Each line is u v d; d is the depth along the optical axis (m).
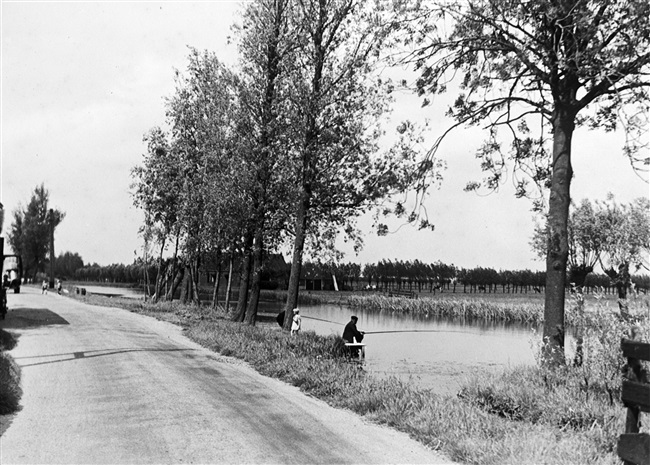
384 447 6.63
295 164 22.28
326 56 22.00
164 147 36.06
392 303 56.56
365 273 106.25
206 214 27.48
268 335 18.36
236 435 6.88
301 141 21.52
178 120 33.34
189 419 7.53
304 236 22.81
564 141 11.77
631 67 10.47
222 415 7.81
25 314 23.70
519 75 12.27
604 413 7.51
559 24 10.20
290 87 21.69
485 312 47.47
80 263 152.50
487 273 100.94
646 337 8.20
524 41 11.59
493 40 11.72
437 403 8.31
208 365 12.22
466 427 7.20
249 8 23.12
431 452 6.50
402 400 8.45
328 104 21.47
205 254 33.84
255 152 22.88
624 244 12.65
